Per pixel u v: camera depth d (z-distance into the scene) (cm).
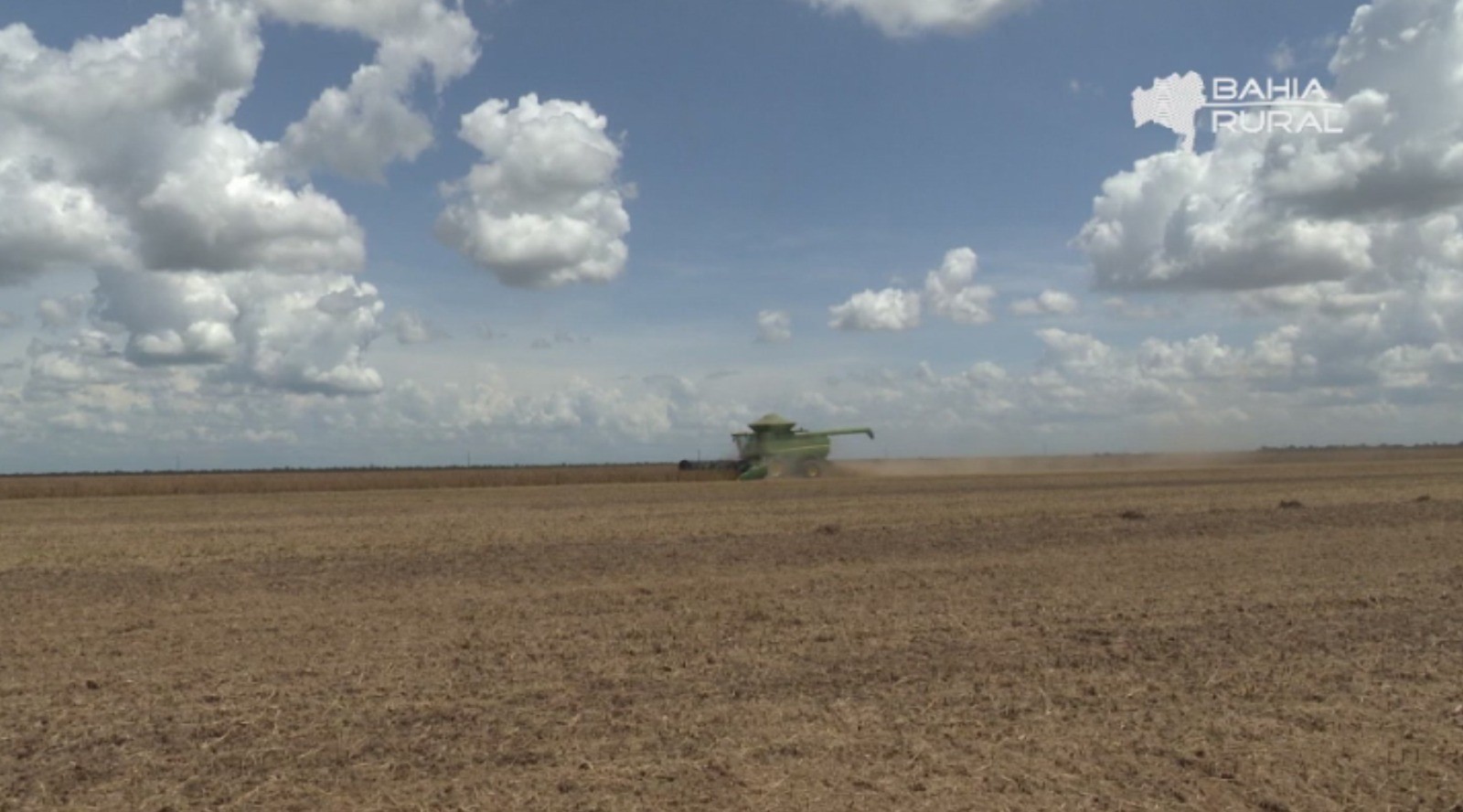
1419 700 1160
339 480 8550
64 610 1819
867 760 965
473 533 3156
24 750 1009
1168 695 1185
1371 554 2420
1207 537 2834
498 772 936
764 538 2944
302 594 1980
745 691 1209
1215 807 860
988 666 1328
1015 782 912
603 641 1509
